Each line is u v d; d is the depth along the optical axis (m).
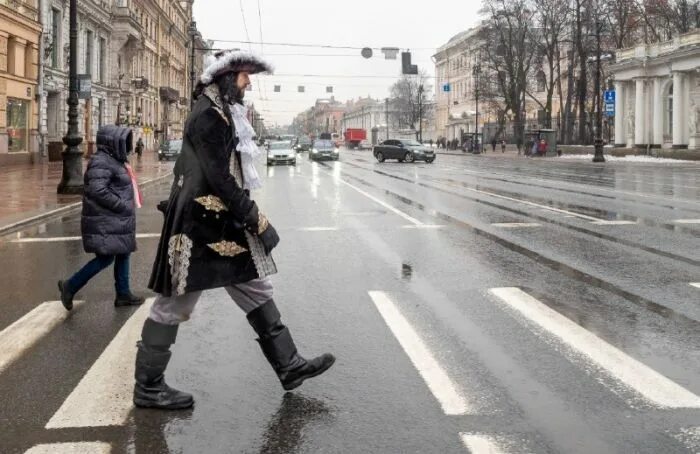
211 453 3.55
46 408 4.14
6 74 33.09
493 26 69.75
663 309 6.49
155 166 38.62
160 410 4.11
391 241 10.98
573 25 62.72
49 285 7.93
